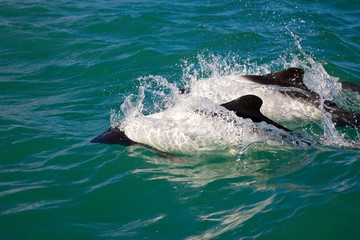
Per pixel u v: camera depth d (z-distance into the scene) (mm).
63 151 9555
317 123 10422
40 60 15852
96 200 7695
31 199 7754
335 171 7816
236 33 17672
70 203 7613
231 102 9789
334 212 6469
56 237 6699
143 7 21594
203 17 19969
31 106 12266
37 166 8961
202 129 9609
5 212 7328
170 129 9734
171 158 9164
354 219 6297
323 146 9156
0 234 6785
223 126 9562
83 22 19422
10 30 18250
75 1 23172
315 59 14992
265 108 10977
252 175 8164
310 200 6816
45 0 23078
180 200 7500
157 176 8422
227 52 15883
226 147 9422
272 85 11492
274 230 6262
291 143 9219
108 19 19688
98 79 14195
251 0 22547
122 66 15000
